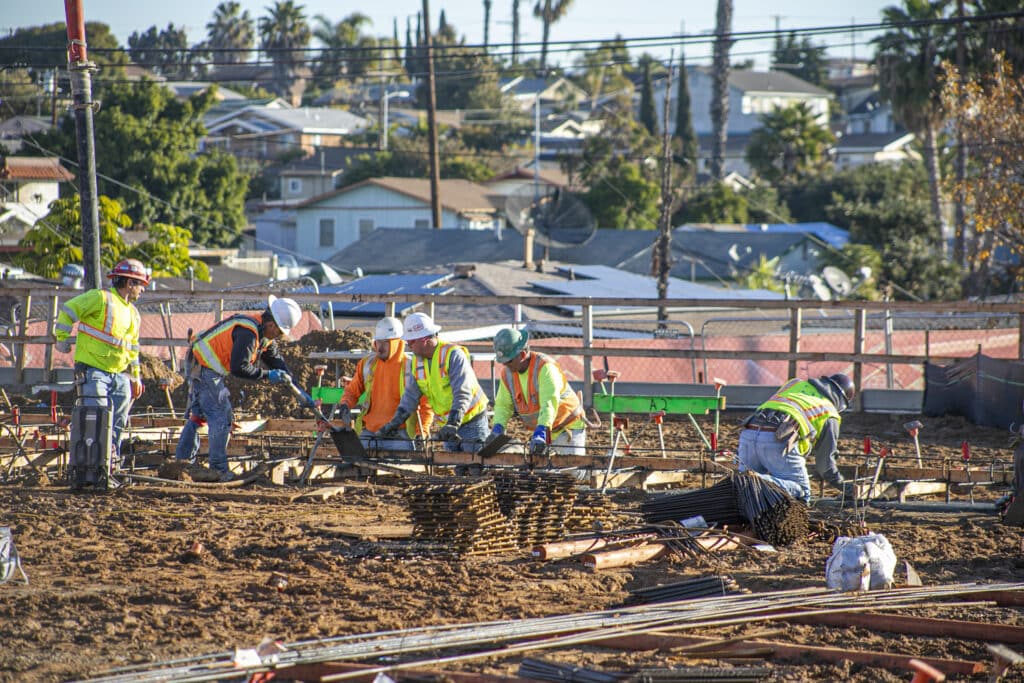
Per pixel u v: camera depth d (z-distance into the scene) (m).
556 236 106.31
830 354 43.69
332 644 15.98
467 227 173.88
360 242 147.88
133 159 153.75
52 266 85.75
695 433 40.25
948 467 29.36
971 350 77.69
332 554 21.50
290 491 28.16
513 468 28.33
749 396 46.09
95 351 28.23
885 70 137.50
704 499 24.30
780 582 20.30
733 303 43.06
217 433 28.92
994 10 118.94
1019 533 24.47
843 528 24.19
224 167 170.38
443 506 21.67
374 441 30.50
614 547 22.09
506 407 28.69
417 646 15.80
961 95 97.06
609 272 106.56
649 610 17.83
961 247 133.50
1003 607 18.97
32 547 21.81
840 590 19.25
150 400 43.78
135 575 19.92
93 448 27.11
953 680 15.34
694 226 176.25
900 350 76.25
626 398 33.47
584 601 18.86
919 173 194.88
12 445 32.25
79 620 17.45
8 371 49.31
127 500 26.28
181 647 16.25
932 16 134.50
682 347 66.75
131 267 28.88
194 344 28.86
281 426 36.59
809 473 31.27
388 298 45.41
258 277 121.69
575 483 24.62
